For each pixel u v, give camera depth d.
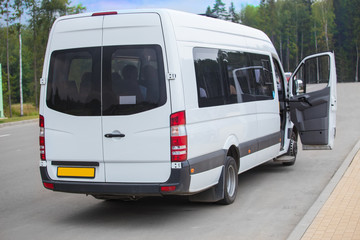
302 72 9.46
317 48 96.31
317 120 9.12
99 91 6.12
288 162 10.32
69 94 6.28
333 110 9.09
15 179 9.80
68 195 8.30
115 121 6.01
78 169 6.23
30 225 6.48
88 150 6.14
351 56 99.88
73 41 6.30
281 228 5.98
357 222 5.76
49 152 6.37
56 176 6.36
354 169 9.14
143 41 5.97
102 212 7.05
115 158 6.02
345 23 99.94
